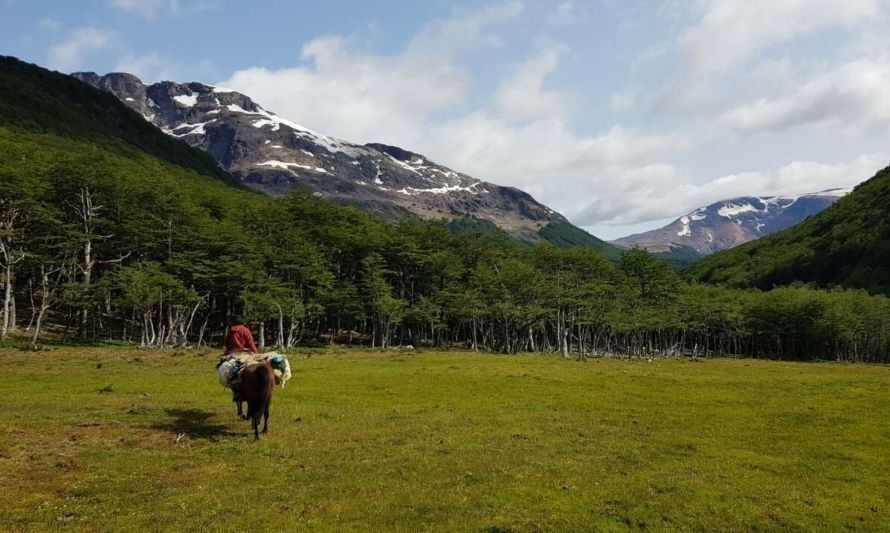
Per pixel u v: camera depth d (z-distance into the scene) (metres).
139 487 13.52
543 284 102.81
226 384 20.28
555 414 26.17
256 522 11.41
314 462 16.22
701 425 24.33
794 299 136.12
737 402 31.59
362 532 11.09
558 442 19.89
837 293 147.62
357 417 24.02
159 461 15.74
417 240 116.31
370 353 66.69
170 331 73.19
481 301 100.12
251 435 19.67
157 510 11.97
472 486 14.25
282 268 86.94
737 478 15.93
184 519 11.45
